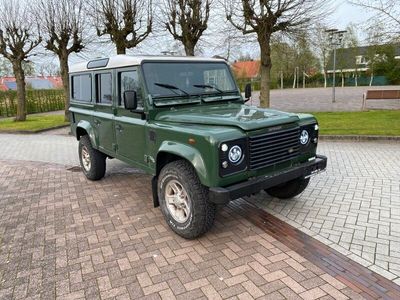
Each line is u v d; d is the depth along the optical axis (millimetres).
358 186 5359
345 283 2986
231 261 3400
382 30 11273
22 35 16594
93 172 6152
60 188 5992
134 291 3006
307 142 4105
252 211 4562
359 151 7758
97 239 3990
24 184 6340
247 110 4250
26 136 12992
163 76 4375
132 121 4504
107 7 11930
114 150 5188
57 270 3379
